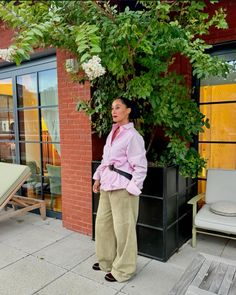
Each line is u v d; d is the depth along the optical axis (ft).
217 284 5.49
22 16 6.51
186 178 10.14
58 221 12.85
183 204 10.02
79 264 8.78
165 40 7.74
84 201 11.04
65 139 11.39
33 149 14.15
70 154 11.30
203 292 4.98
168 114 8.45
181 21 7.98
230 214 8.90
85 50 6.25
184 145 9.13
